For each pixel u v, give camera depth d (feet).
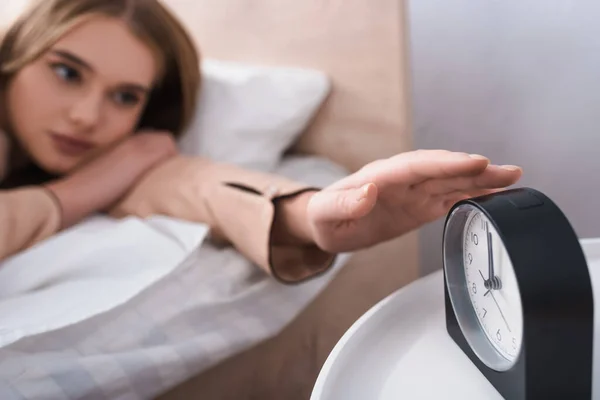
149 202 2.41
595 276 1.51
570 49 2.41
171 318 1.80
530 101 2.57
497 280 1.14
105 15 2.45
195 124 3.01
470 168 1.33
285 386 2.40
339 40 2.97
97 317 1.68
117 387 1.57
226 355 1.86
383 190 1.56
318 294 2.45
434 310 1.47
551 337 1.01
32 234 2.15
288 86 2.98
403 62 2.78
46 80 2.42
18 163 2.68
